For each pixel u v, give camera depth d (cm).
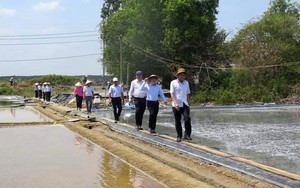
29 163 1094
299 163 978
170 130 1647
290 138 1391
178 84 1234
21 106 3912
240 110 2784
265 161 1006
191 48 4581
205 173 888
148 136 1391
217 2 4647
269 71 3916
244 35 4238
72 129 1870
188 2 4341
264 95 3591
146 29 4650
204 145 1248
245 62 4069
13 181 902
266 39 4119
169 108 2983
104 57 5256
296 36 4194
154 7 4591
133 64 4744
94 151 1280
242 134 1502
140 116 1570
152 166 1000
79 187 845
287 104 3188
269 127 1719
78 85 2823
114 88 1883
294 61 4000
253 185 761
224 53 4597
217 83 4341
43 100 4572
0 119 2500
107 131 1723
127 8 5053
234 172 855
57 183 879
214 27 4603
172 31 4391
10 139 1565
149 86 1441
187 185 813
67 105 3819
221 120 2064
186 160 1027
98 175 947
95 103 3378
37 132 1791
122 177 925
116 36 5009
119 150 1246
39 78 9131
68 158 1159
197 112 2656
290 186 704
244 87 3872
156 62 4706
